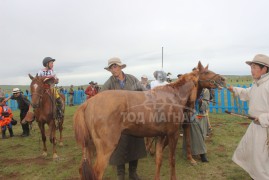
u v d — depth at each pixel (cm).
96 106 369
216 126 913
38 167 558
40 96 595
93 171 347
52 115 615
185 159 575
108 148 365
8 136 902
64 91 2147
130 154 447
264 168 362
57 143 768
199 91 545
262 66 373
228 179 466
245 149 392
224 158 577
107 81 470
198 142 539
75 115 384
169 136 422
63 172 522
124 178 475
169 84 430
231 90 445
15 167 559
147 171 521
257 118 365
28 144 771
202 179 471
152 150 619
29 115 698
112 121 367
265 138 361
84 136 372
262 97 369
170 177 448
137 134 401
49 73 671
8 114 875
